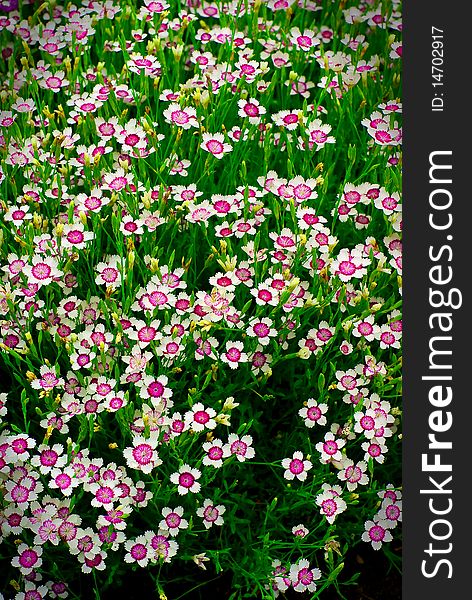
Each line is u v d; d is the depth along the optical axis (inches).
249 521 22.7
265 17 28.2
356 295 23.2
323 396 22.7
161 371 22.1
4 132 25.0
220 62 26.8
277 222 23.6
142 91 25.8
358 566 24.3
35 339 23.5
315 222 23.1
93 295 23.9
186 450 21.8
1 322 22.4
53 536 20.6
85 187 24.9
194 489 21.1
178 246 24.7
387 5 28.2
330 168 24.4
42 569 22.1
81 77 26.3
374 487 22.1
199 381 23.5
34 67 26.4
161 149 25.5
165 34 27.6
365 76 26.3
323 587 21.5
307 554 23.4
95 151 24.2
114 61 28.4
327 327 22.7
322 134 24.8
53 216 23.7
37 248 22.8
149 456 20.8
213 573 23.6
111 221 23.7
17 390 23.5
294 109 27.1
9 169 24.8
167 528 21.2
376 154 24.7
